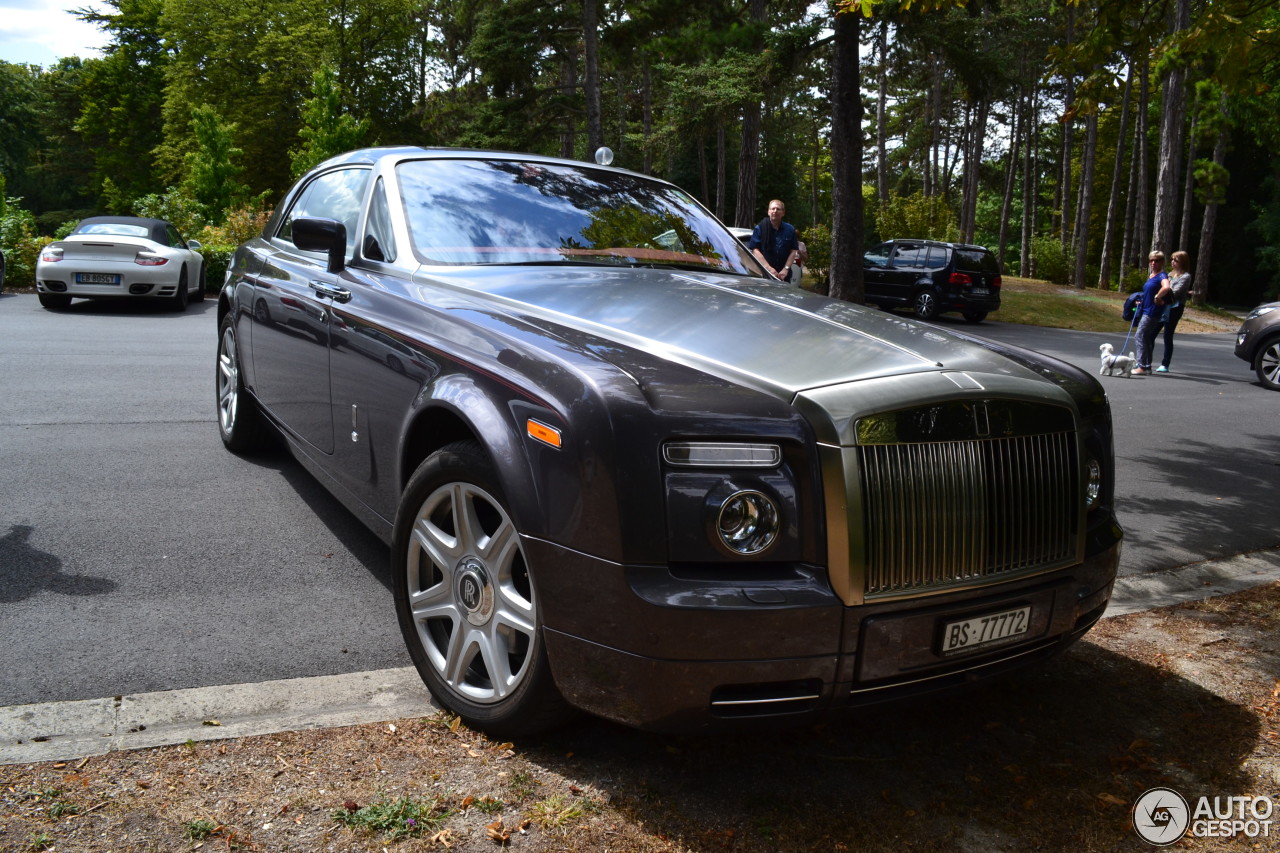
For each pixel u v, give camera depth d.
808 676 2.23
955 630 2.37
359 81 40.28
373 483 3.30
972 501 2.38
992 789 2.59
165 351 9.36
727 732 2.27
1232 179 47.16
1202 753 2.86
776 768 2.61
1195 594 4.36
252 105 39.41
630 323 2.77
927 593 2.33
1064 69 6.84
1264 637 3.80
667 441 2.19
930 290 22.27
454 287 3.19
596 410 2.23
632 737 2.71
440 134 41.09
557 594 2.29
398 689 2.91
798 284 4.48
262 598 3.53
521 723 2.53
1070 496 2.60
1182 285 13.70
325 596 3.60
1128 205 41.59
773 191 51.81
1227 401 11.17
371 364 3.25
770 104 16.48
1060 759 2.78
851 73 13.98
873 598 2.26
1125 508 5.90
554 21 30.92
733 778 2.54
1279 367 12.48
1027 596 2.50
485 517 2.73
